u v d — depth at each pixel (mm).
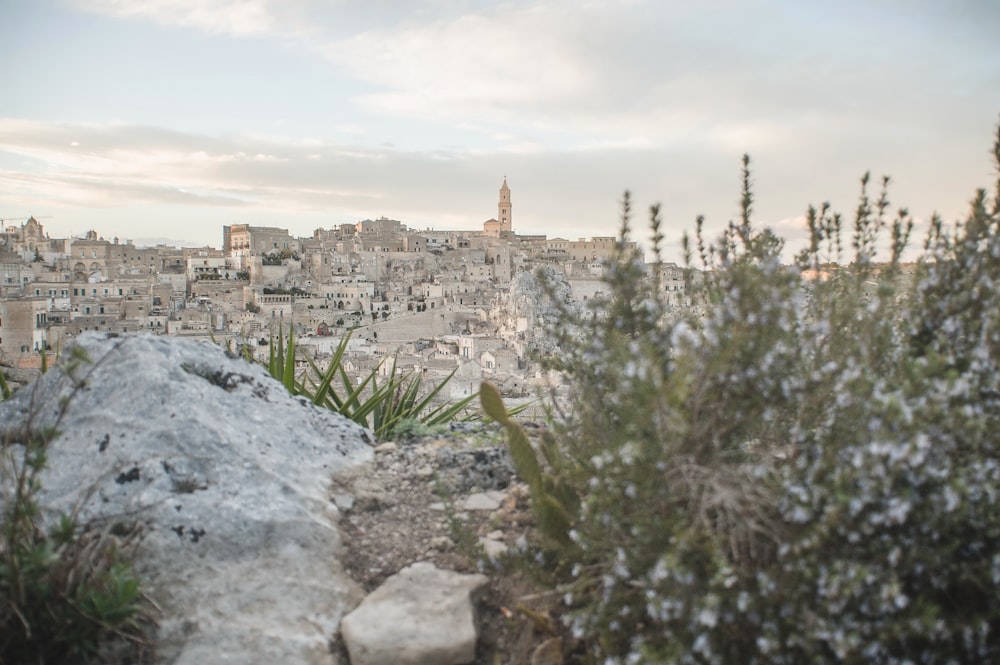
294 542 4980
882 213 5090
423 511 5676
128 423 5504
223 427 5719
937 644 3338
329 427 6723
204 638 4316
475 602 4625
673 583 3314
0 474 4504
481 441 6969
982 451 3676
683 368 3551
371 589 4840
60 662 4043
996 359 3795
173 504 4949
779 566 3332
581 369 4930
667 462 3518
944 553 3311
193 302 119625
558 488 4832
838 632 3039
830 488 3330
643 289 4668
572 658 4164
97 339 6500
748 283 3666
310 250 167125
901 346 4195
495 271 156125
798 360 3922
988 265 4105
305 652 4316
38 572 4012
